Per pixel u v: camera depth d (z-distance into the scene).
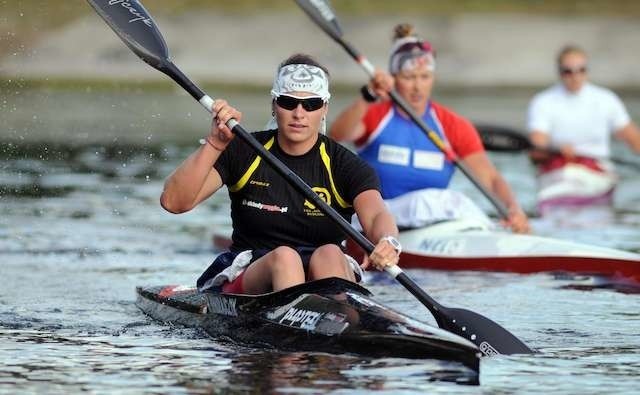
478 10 114.19
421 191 35.06
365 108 35.03
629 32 108.69
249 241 24.31
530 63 103.00
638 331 24.05
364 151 35.53
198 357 21.12
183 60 102.12
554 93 51.38
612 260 31.44
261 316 22.33
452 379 19.30
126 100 84.62
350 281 22.05
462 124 36.03
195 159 23.12
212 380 19.41
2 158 56.34
